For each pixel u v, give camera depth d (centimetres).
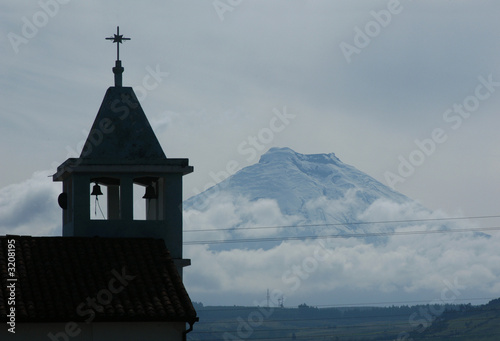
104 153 10400
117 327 9012
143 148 10462
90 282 9288
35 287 9125
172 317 9050
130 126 10519
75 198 10250
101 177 10369
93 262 9644
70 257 9688
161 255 9938
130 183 10331
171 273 9688
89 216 10256
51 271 9412
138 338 9056
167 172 10381
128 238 10175
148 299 9200
